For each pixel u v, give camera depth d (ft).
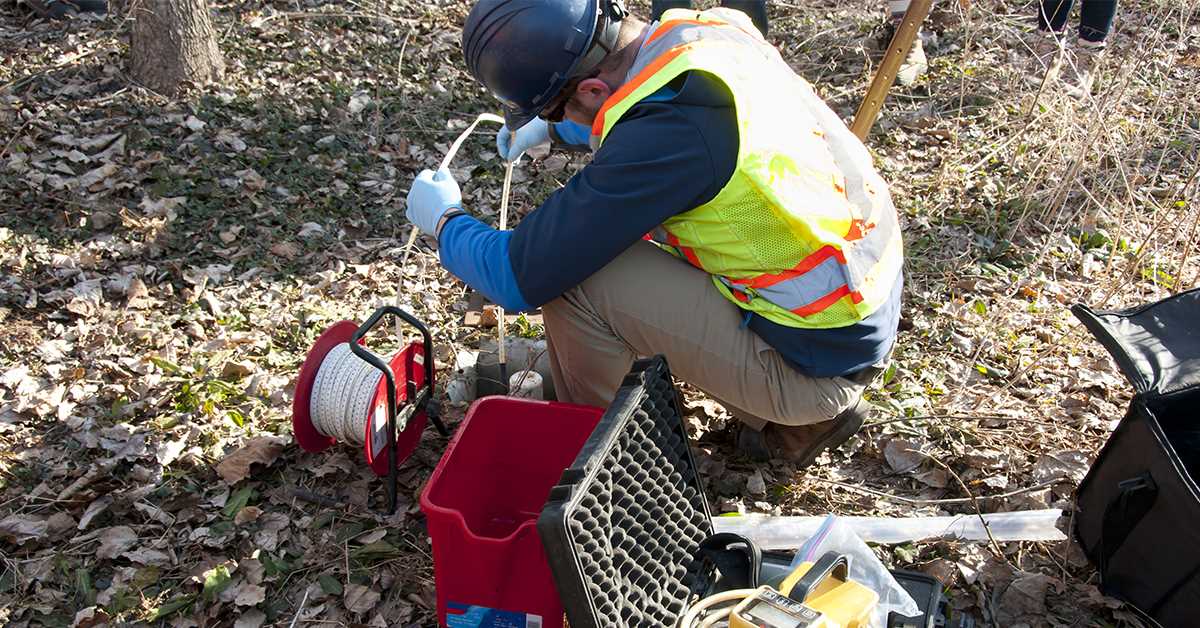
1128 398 10.96
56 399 10.47
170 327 11.80
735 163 7.17
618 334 8.48
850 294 7.64
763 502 9.46
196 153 15.43
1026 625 8.17
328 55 18.80
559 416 8.27
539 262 7.63
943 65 18.99
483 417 8.34
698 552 7.57
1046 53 18.98
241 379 10.98
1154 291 12.78
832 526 7.76
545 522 6.01
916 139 16.63
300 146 15.96
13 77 16.94
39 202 13.98
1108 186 14.70
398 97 17.72
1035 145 15.83
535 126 9.77
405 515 9.24
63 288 12.49
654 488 7.11
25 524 8.95
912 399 10.82
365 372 8.94
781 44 20.06
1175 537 7.53
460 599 7.29
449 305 12.61
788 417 8.54
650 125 7.13
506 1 7.41
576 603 6.23
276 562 8.71
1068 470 9.74
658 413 7.23
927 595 7.78
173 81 16.92
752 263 7.65
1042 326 12.19
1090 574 8.64
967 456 9.98
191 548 8.84
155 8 16.49
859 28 20.13
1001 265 13.48
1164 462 7.50
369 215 14.66
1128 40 18.97
